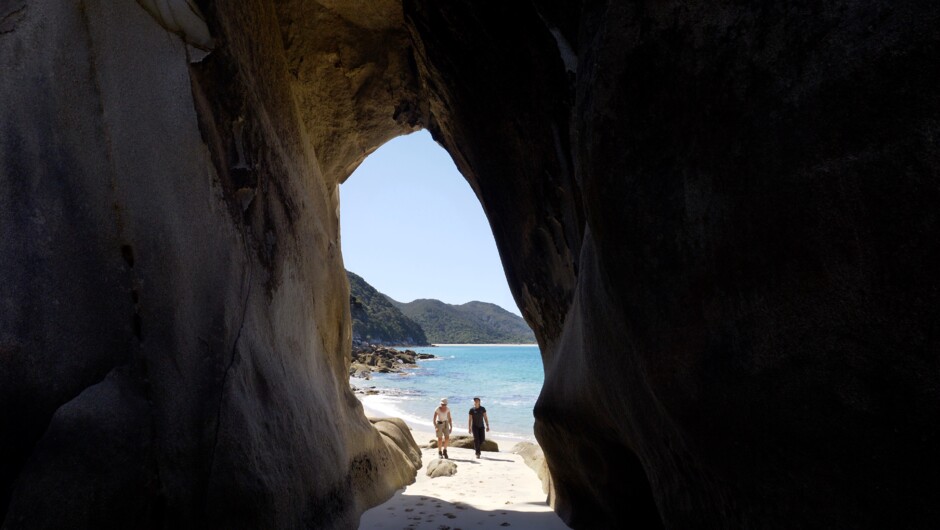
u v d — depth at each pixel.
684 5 1.60
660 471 2.24
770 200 1.35
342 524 3.87
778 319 1.36
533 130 4.33
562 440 4.08
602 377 2.62
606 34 1.88
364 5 5.32
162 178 2.38
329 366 4.82
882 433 1.18
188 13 2.77
